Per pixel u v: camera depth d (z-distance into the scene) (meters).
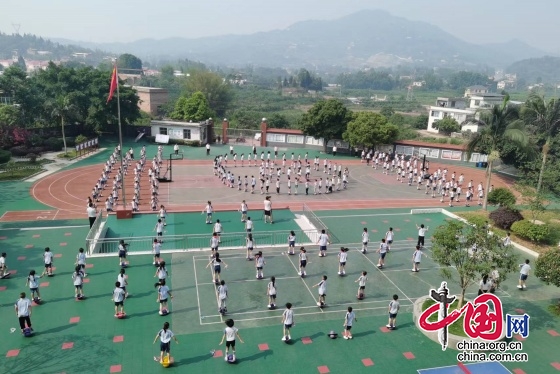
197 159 57.09
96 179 45.38
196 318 19.98
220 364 16.92
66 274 23.89
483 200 41.12
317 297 22.42
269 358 17.42
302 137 66.75
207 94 107.12
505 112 36.06
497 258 18.83
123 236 29.34
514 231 31.11
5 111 55.03
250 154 59.81
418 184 46.25
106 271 24.28
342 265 24.77
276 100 184.50
